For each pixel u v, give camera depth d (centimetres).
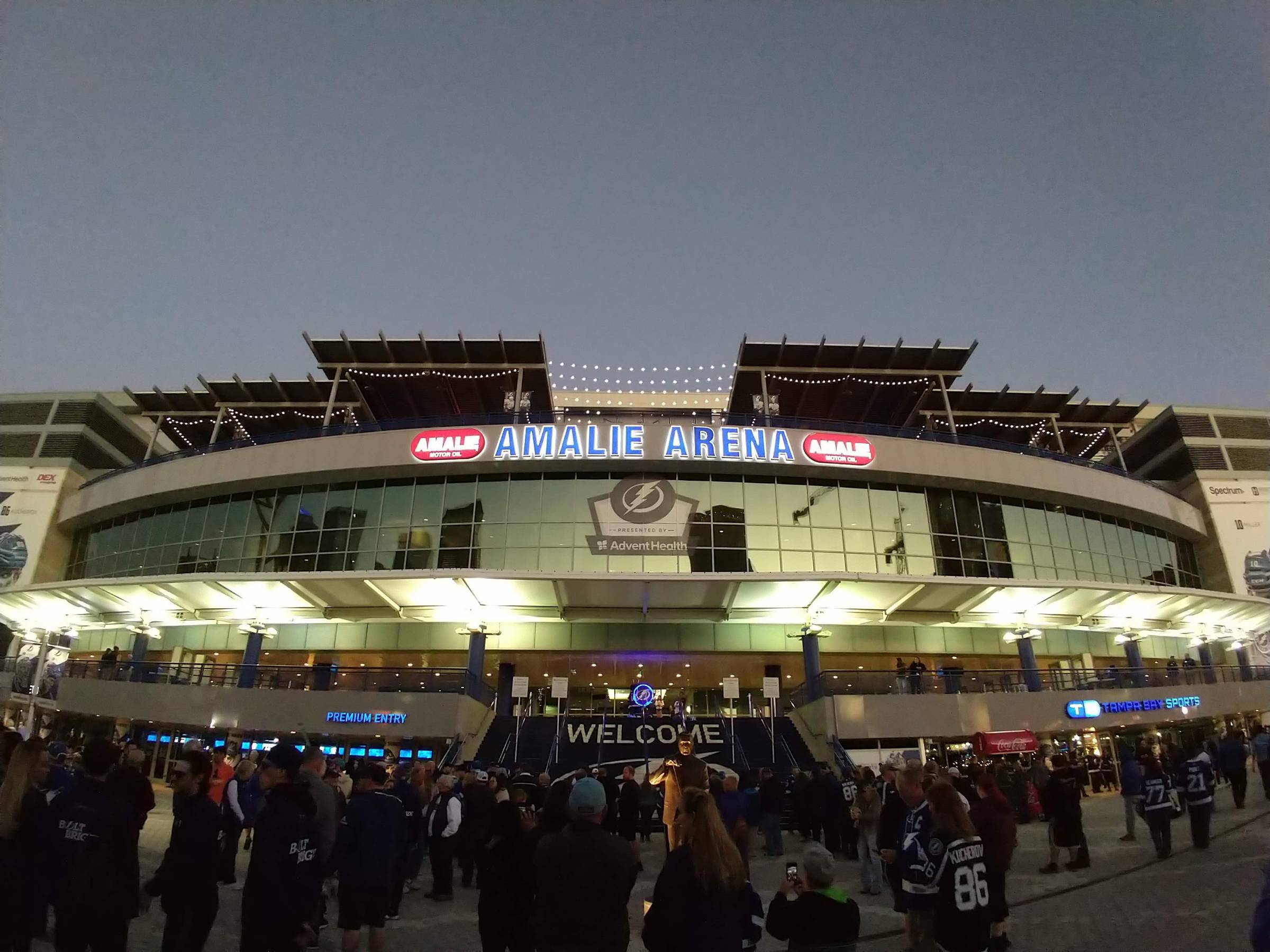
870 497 3466
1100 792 2684
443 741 2717
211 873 607
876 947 850
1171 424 4931
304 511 3462
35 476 4544
